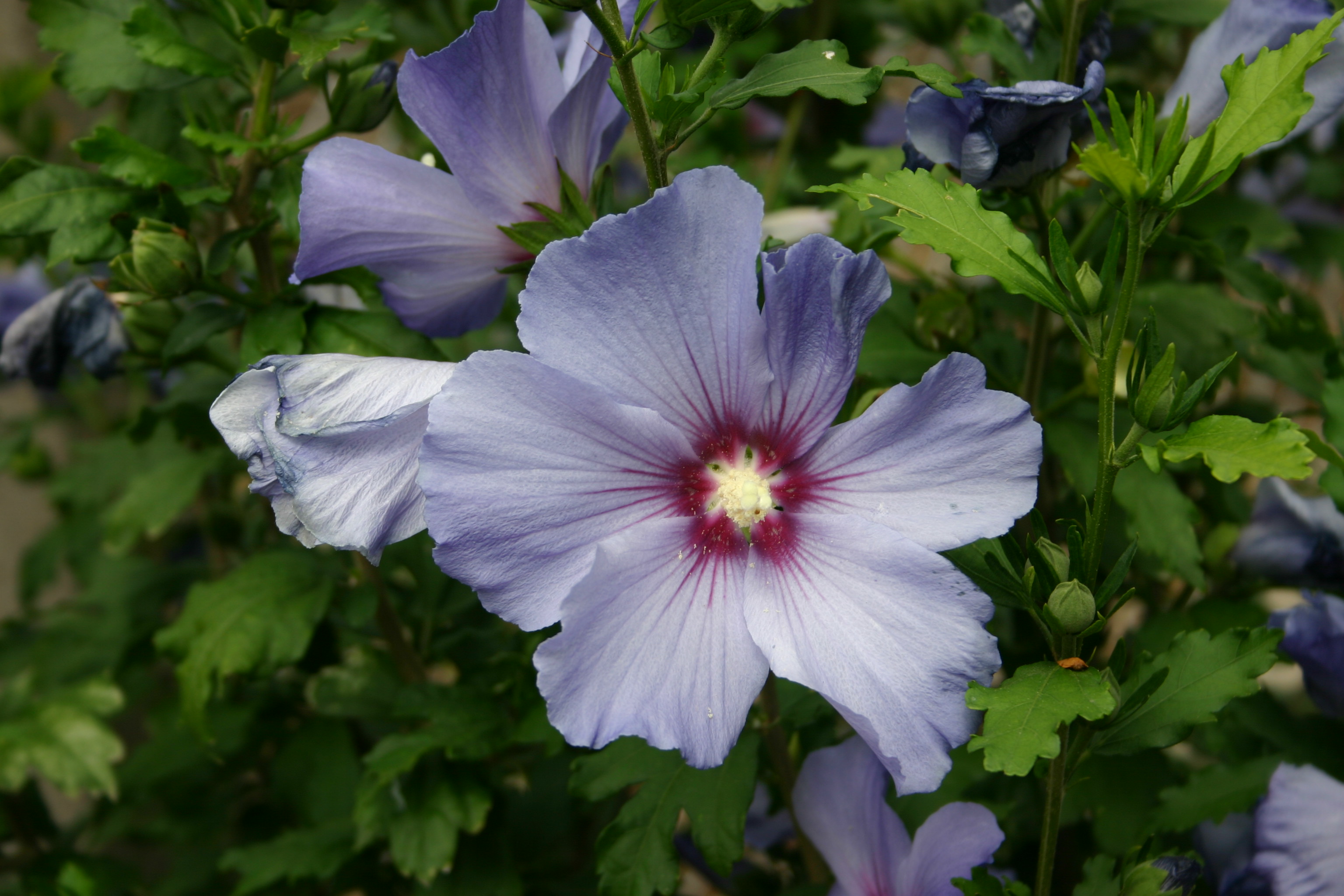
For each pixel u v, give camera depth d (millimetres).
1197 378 557
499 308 495
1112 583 426
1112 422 419
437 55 442
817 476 437
